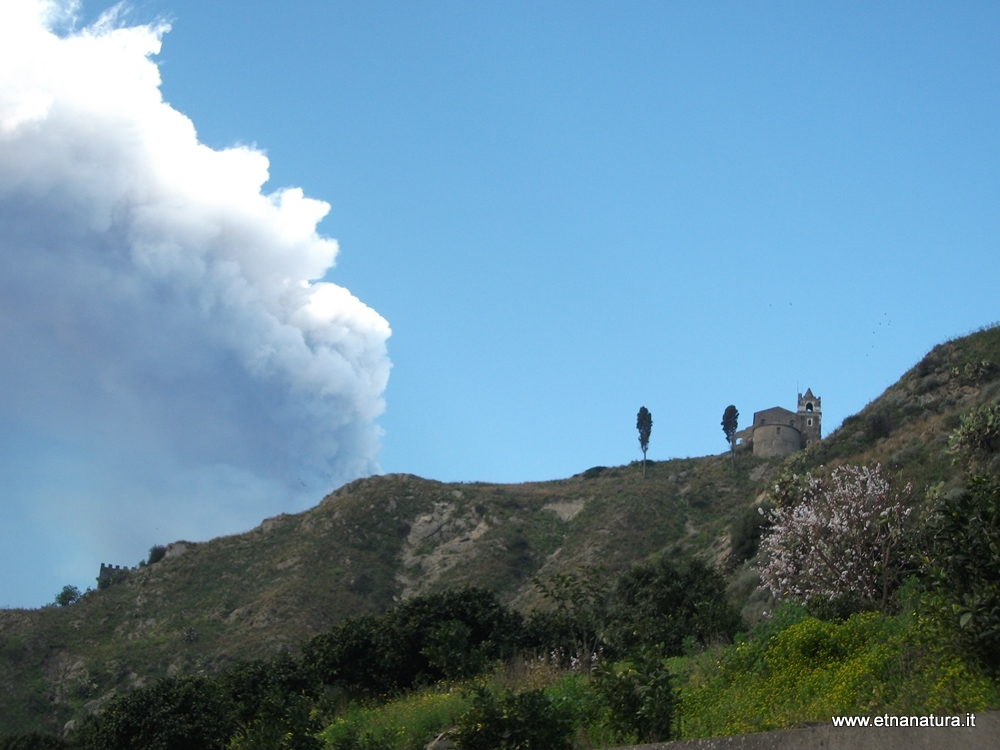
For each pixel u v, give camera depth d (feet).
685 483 273.75
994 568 31.60
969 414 99.50
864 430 143.64
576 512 263.70
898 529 61.11
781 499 79.30
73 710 139.33
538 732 37.01
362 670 80.23
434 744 45.37
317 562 225.97
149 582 206.69
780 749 25.89
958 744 22.52
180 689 73.36
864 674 33.55
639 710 36.32
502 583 223.71
